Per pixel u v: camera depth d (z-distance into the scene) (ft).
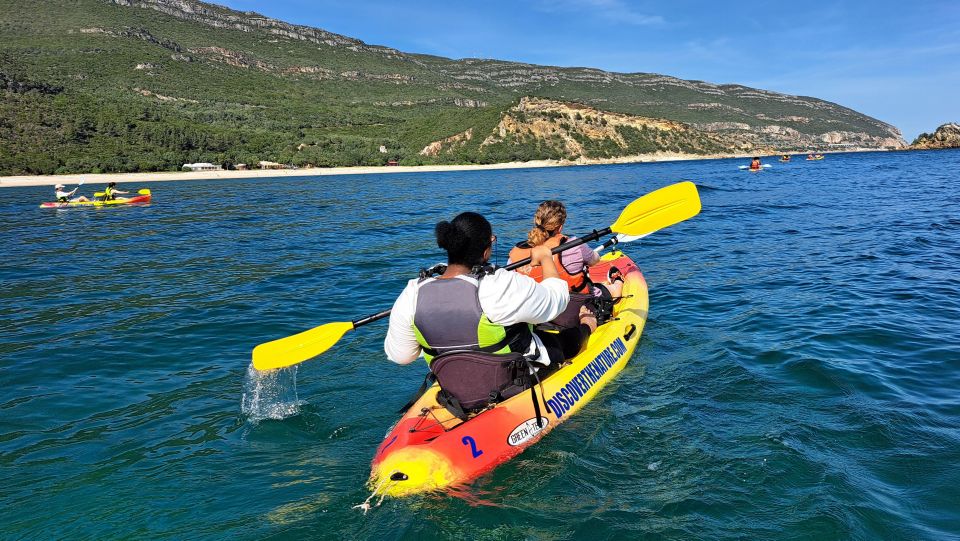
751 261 29.12
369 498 9.26
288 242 41.78
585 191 91.76
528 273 14.70
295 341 12.39
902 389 13.14
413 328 10.12
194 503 9.33
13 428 12.46
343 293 25.39
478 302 9.57
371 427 12.23
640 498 9.21
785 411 12.20
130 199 84.38
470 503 9.09
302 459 10.84
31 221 61.11
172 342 18.74
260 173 238.27
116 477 10.25
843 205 53.52
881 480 9.45
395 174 227.20
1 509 9.24
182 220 59.06
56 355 17.57
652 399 13.15
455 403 10.68
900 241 32.96
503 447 10.45
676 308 21.02
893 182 82.58
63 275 30.76
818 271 26.08
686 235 38.73
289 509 9.06
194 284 27.86
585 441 11.20
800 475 9.65
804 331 17.53
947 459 10.03
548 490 9.48
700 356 15.89
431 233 44.93
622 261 24.09
